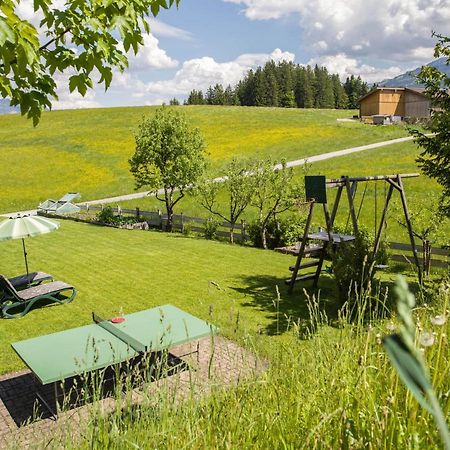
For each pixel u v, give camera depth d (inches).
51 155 1840.6
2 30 102.2
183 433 78.1
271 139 1946.4
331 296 442.9
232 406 80.9
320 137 1943.9
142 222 978.7
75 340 281.6
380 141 1797.5
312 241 648.4
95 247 720.3
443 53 397.4
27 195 1427.2
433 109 410.9
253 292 466.3
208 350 308.3
